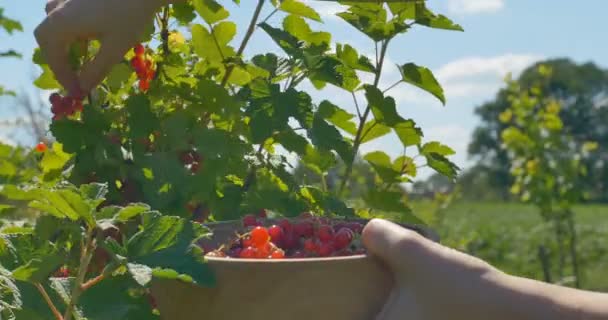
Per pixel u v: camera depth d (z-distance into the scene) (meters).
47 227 1.30
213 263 1.02
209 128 1.85
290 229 1.23
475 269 0.92
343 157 1.77
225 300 1.01
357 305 0.99
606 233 13.22
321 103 1.93
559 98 64.06
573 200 8.47
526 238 12.02
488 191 59.81
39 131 4.85
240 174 1.77
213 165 1.71
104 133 1.81
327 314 0.98
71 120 1.79
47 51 1.56
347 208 1.85
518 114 8.68
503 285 0.89
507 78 8.89
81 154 1.79
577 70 64.81
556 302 0.86
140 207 1.14
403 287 0.95
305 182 2.05
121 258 1.09
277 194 1.81
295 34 2.07
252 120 1.79
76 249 1.59
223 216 1.77
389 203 2.11
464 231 12.75
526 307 0.86
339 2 2.02
